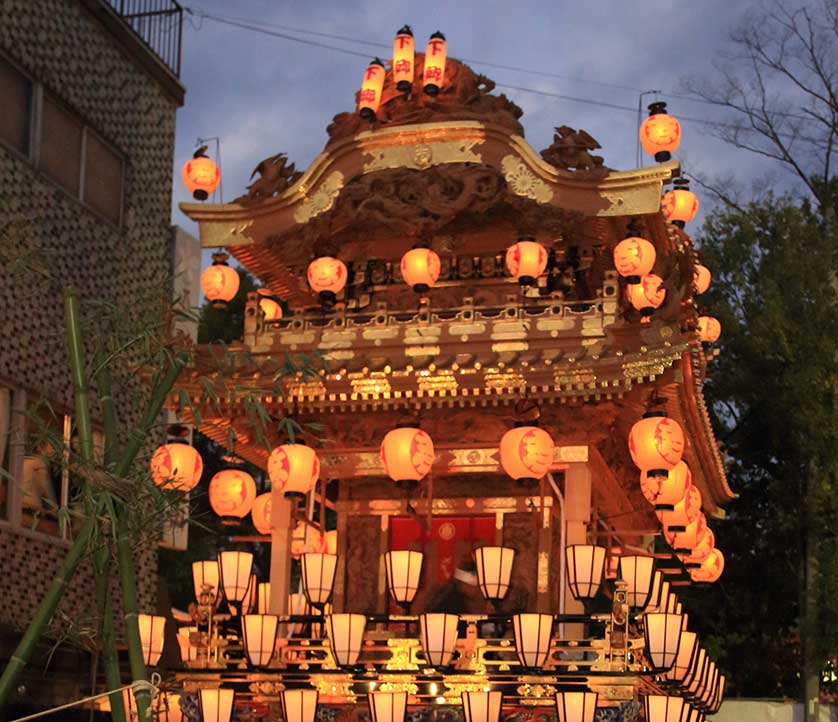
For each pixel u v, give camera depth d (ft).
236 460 36.76
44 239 47.93
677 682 32.19
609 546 43.45
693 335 35.01
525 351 34.50
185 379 35.09
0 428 44.60
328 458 37.52
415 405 34.83
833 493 61.87
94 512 21.18
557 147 36.27
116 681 21.99
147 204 56.13
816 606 61.11
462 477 37.29
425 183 36.76
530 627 30.09
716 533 66.95
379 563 37.40
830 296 65.10
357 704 32.45
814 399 63.46
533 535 36.37
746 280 66.95
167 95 58.59
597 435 34.83
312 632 35.96
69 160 50.34
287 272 40.96
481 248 39.01
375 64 37.86
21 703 42.29
